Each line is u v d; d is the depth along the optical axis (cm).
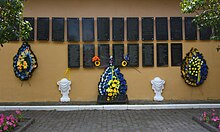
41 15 1101
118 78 1080
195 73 1098
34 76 1091
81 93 1093
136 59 1099
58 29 1096
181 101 1086
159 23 1110
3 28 698
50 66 1095
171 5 1119
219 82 1115
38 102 1081
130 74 1101
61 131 710
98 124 780
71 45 1095
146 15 1114
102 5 1111
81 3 1109
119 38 1098
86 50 1096
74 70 1098
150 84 1102
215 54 1118
